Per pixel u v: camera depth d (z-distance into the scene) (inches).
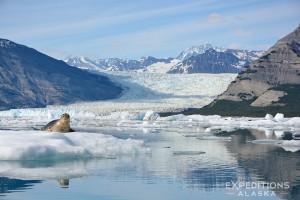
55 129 1327.5
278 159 949.2
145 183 671.8
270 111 4862.2
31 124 2945.4
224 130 2267.5
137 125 2918.3
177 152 1077.1
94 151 984.3
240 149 1178.6
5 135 999.6
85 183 665.6
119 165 848.9
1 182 666.8
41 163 863.1
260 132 2050.9
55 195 585.0
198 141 1486.2
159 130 2306.8
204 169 807.1
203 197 582.6
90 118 4722.0
